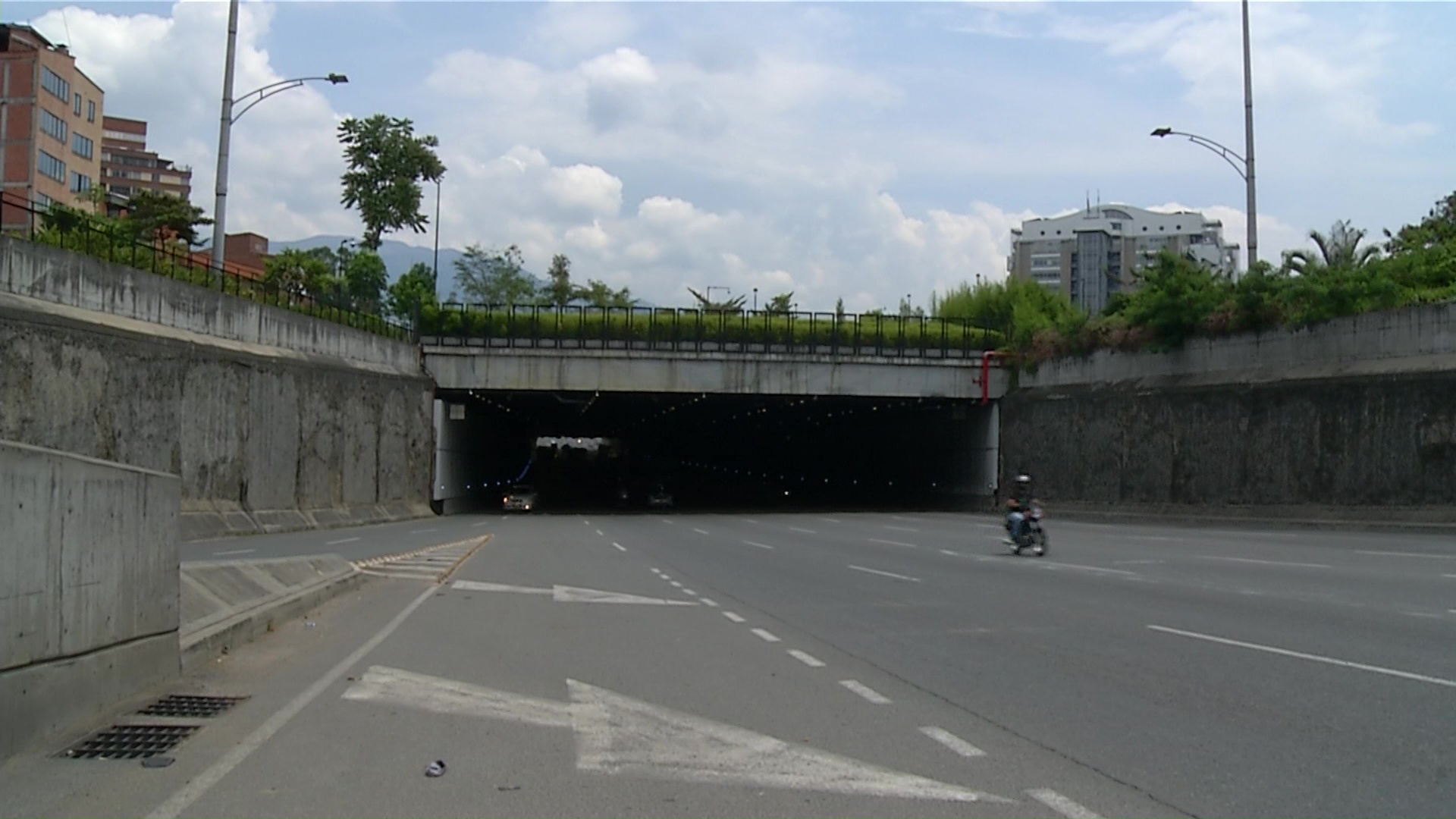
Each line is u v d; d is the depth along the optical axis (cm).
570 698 966
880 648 1248
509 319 5234
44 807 630
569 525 4450
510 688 1009
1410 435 3197
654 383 5294
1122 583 1891
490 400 6019
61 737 779
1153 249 15750
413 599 1733
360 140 8512
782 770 729
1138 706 916
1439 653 1152
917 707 927
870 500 7350
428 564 2347
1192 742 795
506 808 642
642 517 5262
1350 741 791
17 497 717
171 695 941
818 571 2256
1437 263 4031
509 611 1591
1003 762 745
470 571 2255
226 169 3769
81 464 808
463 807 644
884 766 738
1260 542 2898
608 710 917
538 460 12369
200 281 3659
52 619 767
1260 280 3903
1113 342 4672
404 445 4894
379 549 2888
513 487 6109
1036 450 5091
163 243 3912
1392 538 2958
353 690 985
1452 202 5625
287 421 3781
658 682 1044
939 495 6116
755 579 2102
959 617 1499
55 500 768
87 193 6850
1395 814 625
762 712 909
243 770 716
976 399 5453
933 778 707
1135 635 1297
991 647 1241
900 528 4053
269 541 3116
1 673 706
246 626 1254
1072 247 15662
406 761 747
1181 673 1055
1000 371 5434
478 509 6481
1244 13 4019
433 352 5194
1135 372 4531
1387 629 1323
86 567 816
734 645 1277
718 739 815
